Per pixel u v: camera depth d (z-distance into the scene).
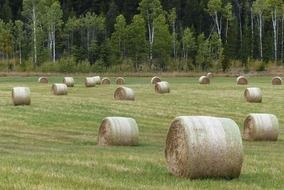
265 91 80.69
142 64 178.38
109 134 35.19
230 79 124.38
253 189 18.66
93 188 18.08
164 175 21.22
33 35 169.75
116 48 175.62
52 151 31.19
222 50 174.75
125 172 21.86
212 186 18.92
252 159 26.64
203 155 20.09
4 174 20.38
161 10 183.25
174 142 21.28
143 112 54.75
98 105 59.44
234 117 53.00
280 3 179.38
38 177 19.84
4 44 179.00
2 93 74.75
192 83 105.44
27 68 155.88
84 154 28.50
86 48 184.38
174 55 183.88
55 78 127.06
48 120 48.28
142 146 34.66
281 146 35.19
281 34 190.62
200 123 20.41
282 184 19.83
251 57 181.00
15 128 43.81
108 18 199.00
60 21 174.88
